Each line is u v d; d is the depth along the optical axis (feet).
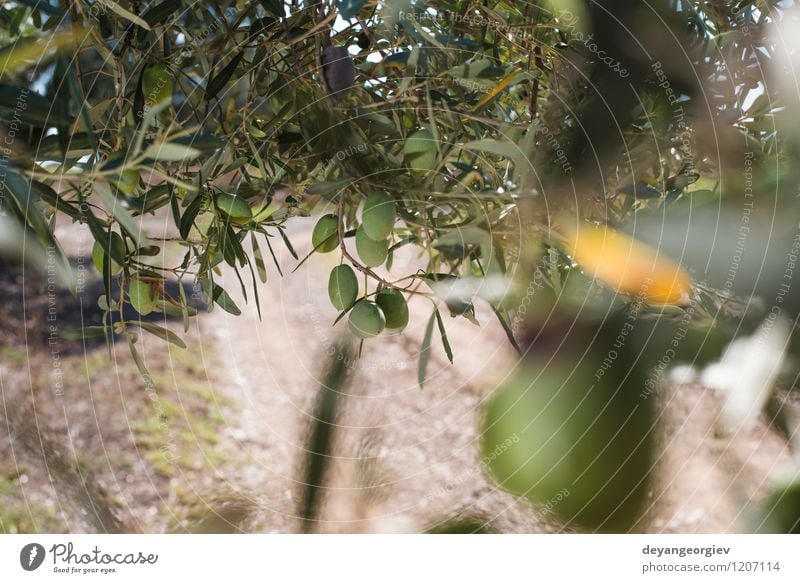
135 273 2.55
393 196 2.30
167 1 2.35
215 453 6.41
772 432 1.49
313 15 2.38
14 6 2.39
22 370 7.12
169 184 2.35
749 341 1.32
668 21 1.17
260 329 8.32
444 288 2.26
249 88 2.44
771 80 1.76
